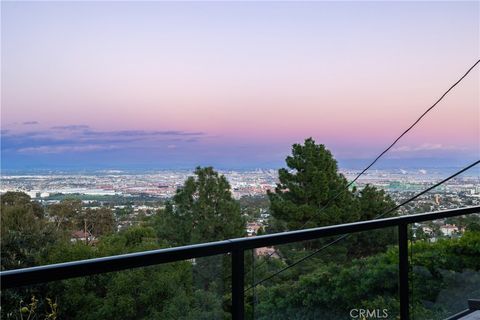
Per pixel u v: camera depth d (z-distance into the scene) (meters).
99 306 1.52
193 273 1.78
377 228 2.62
